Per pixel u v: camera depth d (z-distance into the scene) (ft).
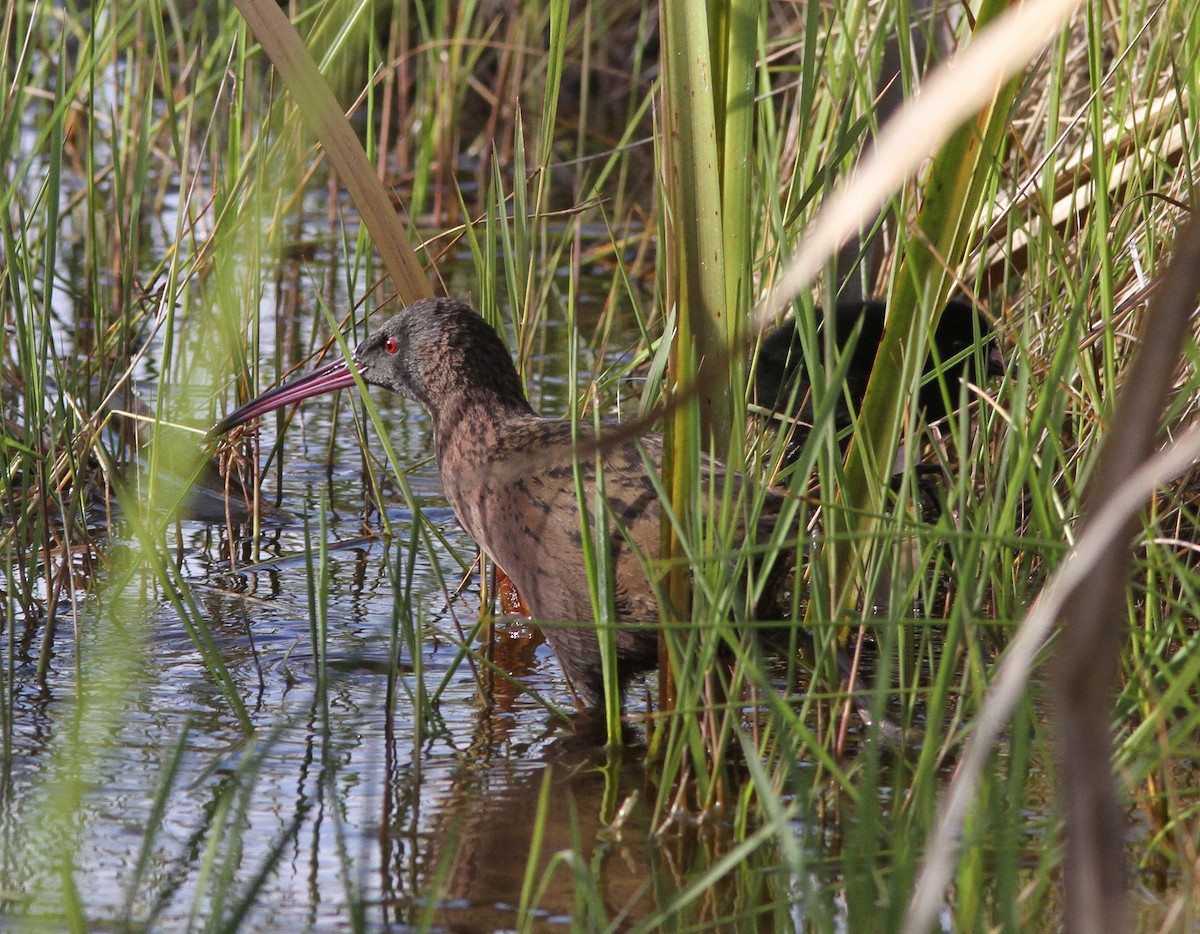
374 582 28.19
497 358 25.22
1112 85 31.50
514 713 22.40
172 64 52.49
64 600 26.66
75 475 27.20
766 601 20.86
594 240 53.98
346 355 22.09
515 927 15.60
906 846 14.30
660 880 16.69
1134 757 17.24
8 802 18.60
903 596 19.17
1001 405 23.43
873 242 30.83
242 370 29.99
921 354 17.72
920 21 24.72
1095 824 9.31
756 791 18.45
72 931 13.78
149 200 55.06
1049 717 20.95
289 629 25.67
